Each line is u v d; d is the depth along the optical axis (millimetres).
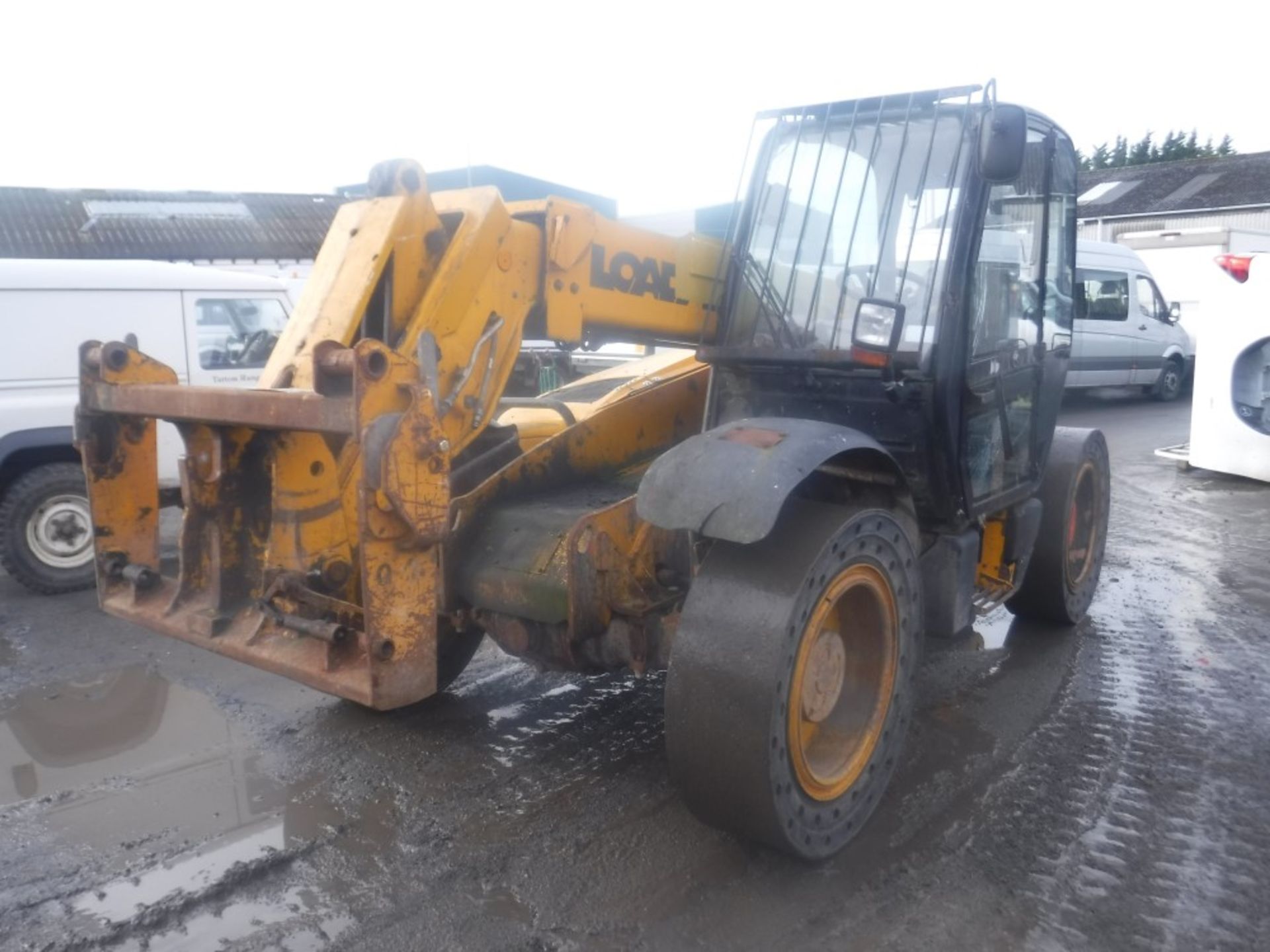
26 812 3529
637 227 4051
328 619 3430
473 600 3725
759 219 3990
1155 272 19547
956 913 2924
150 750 4043
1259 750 3959
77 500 6453
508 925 2883
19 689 4719
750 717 2848
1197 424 9648
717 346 3977
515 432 4359
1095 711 4352
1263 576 6406
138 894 3014
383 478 2805
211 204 21312
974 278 3711
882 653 3371
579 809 3539
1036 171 4246
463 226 3541
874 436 3787
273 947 2773
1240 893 3012
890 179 3734
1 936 2812
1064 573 5176
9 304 6309
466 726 4242
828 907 2965
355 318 3309
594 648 3607
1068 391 15047
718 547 3084
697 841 3326
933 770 3809
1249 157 30859
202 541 3621
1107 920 2885
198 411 3232
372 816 3492
